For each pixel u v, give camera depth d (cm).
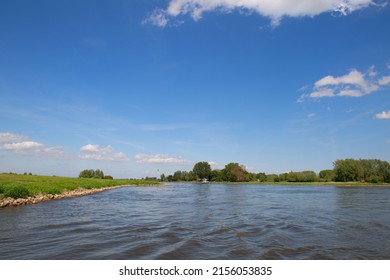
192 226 2086
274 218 2516
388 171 12344
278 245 1500
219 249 1426
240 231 1891
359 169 12925
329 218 2517
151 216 2644
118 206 3553
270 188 9612
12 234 1788
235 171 16950
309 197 5288
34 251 1393
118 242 1566
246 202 4219
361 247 1489
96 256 1306
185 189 8838
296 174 15300
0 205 3162
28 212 2816
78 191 5716
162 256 1304
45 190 4400
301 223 2242
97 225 2123
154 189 8712
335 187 10412
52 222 2248
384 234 1823
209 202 4219
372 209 3269
